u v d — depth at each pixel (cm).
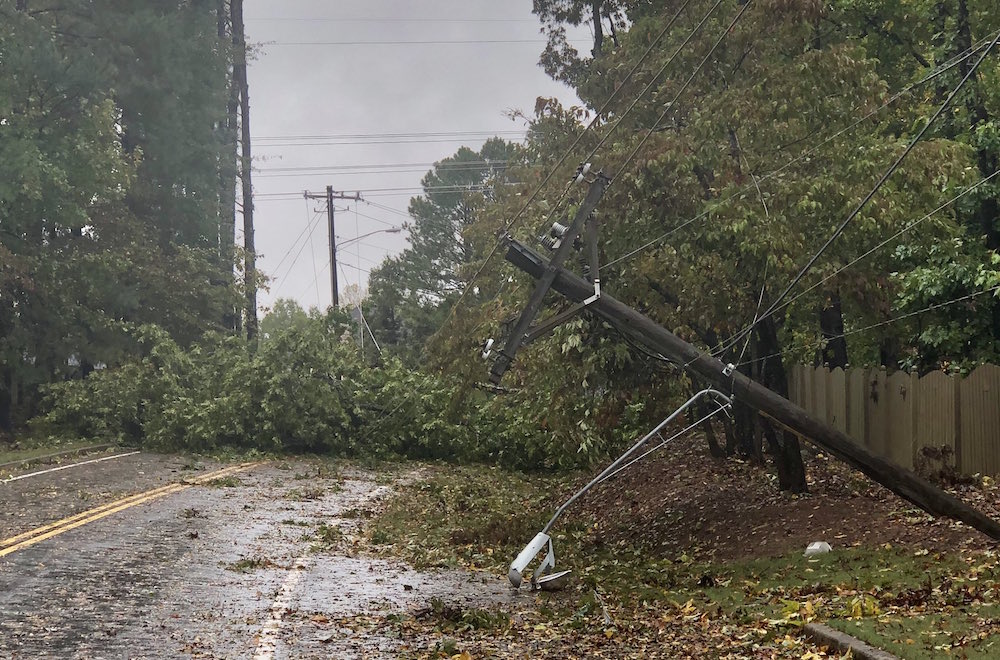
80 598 997
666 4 1836
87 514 1609
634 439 2691
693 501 1861
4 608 935
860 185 1552
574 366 1675
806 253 1574
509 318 1777
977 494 1463
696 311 1634
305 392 3153
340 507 2017
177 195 4038
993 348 1884
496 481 2697
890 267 1972
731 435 2347
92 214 3653
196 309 3900
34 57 3161
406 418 3186
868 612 917
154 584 1093
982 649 742
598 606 1092
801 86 1573
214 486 2189
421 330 5888
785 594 1080
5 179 3022
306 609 1012
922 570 1098
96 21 3622
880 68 2412
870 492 1584
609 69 1883
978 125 1820
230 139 4541
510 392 2069
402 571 1330
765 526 1516
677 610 1067
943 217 1752
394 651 845
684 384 1730
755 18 1608
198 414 3027
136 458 2766
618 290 1658
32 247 3331
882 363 2406
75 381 3353
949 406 1627
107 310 3612
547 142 2023
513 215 1978
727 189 1515
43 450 2795
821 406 2077
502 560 1511
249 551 1383
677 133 1656
